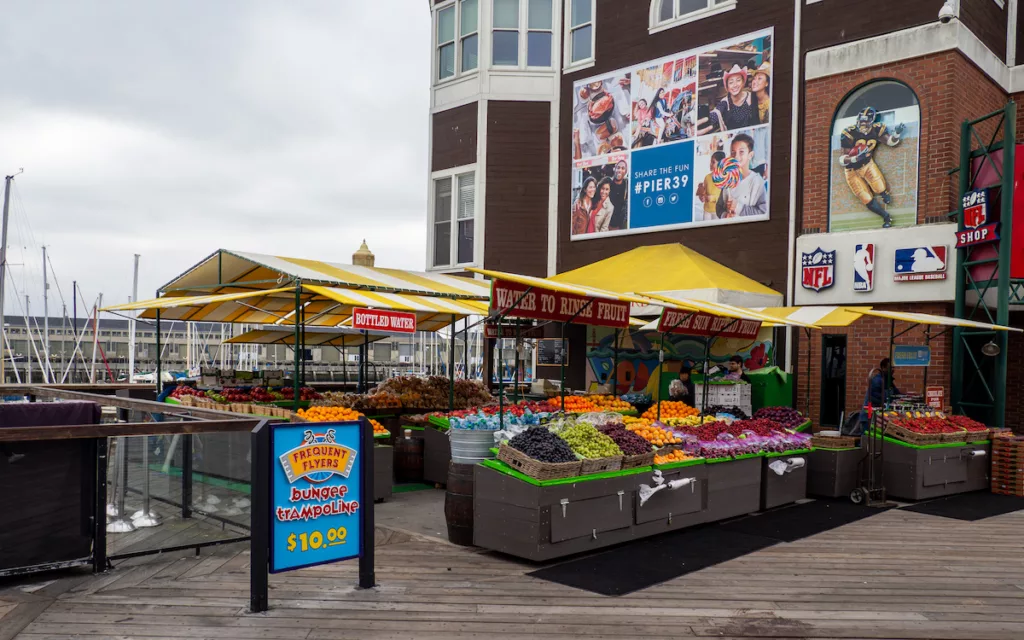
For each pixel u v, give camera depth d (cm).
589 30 2008
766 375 1479
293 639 521
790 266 1641
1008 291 1314
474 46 2131
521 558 750
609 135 1952
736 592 652
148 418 1109
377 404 1376
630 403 1428
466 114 2128
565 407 1294
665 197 1850
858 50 1549
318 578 668
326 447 615
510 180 2070
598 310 951
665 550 793
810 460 1116
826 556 779
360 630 542
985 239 1326
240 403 1248
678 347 1766
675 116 1833
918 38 1476
